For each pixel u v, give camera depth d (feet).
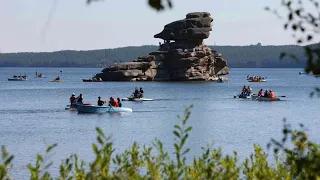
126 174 81.61
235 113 613.52
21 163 256.52
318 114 599.98
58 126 464.65
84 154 292.20
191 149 307.78
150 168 84.79
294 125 465.88
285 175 88.48
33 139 372.58
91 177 74.23
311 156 65.57
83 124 482.69
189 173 86.38
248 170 93.35
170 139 364.17
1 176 71.00
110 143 74.33
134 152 93.09
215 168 82.38
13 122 502.79
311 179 64.85
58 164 245.65
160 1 43.37
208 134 398.42
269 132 418.10
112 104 609.42
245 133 408.87
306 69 59.72
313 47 59.62
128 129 437.99
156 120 518.78
